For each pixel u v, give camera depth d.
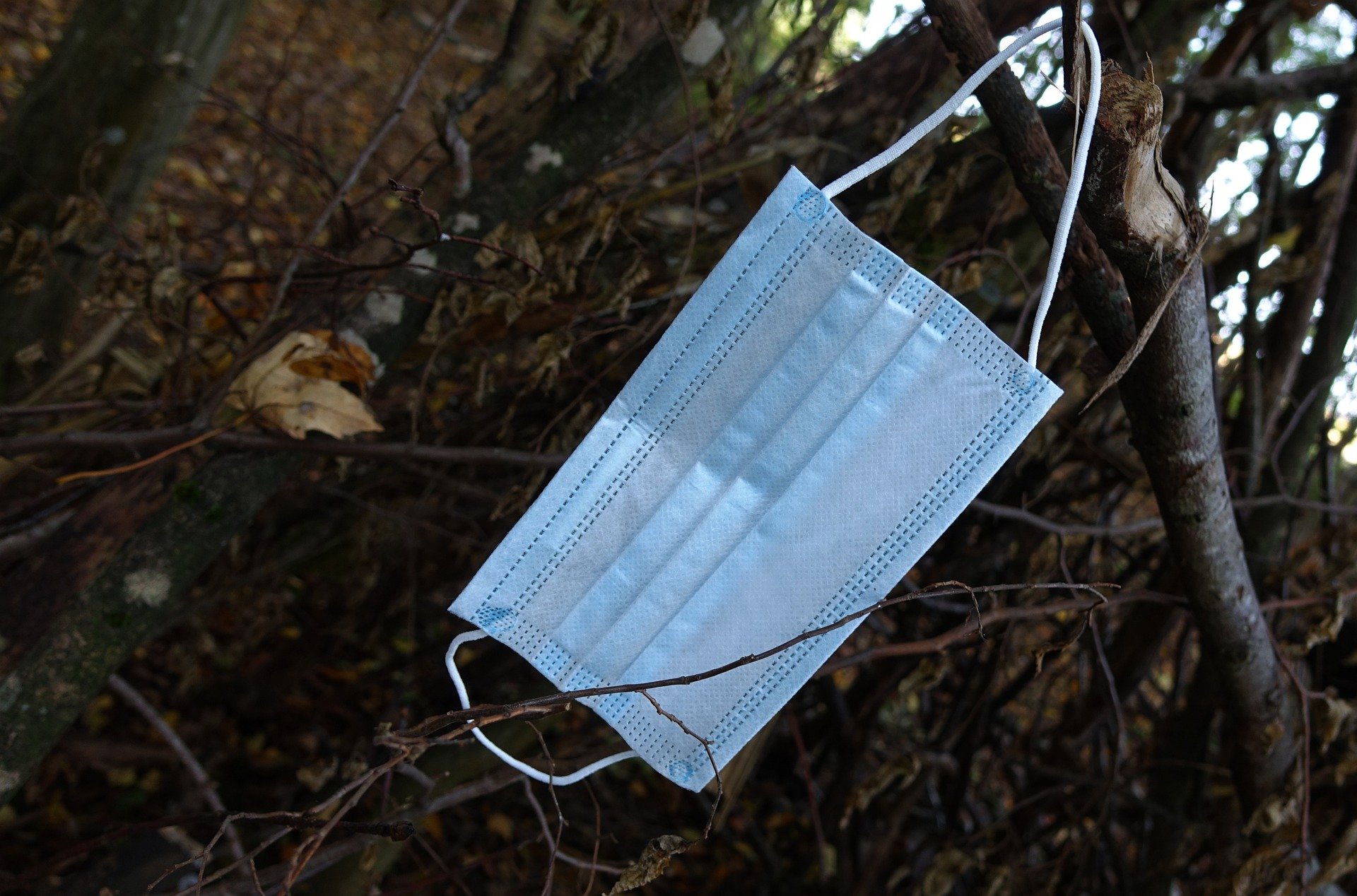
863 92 2.33
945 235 2.04
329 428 1.64
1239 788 1.84
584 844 2.70
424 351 2.10
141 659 2.83
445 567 2.85
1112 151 0.94
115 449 1.66
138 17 2.57
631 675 1.23
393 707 2.78
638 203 2.05
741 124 2.33
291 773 2.67
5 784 1.53
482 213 1.85
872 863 2.31
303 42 6.88
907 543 1.15
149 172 2.72
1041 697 2.61
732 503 1.16
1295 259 2.18
